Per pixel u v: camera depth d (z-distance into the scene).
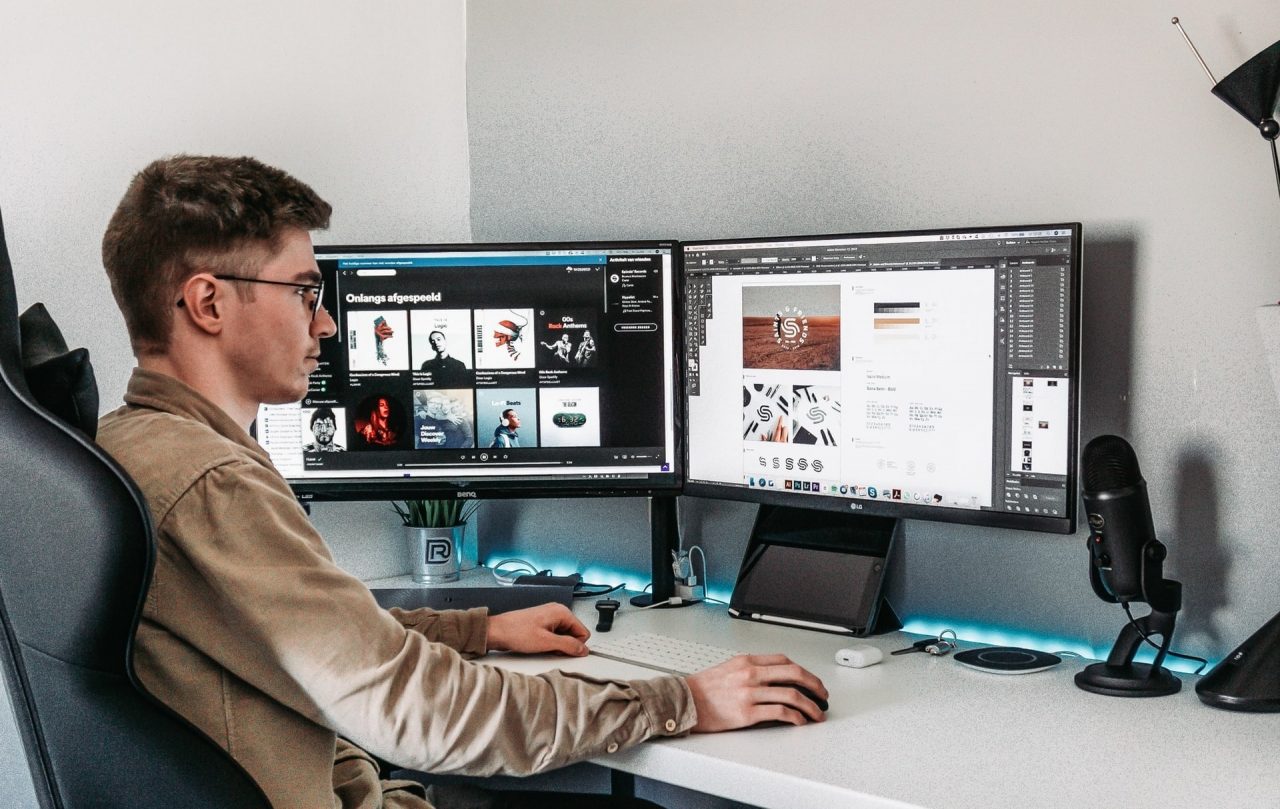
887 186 1.71
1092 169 1.52
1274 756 1.17
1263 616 1.43
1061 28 1.53
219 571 1.01
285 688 1.05
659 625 1.72
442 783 1.50
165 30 1.80
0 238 0.91
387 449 1.81
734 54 1.86
